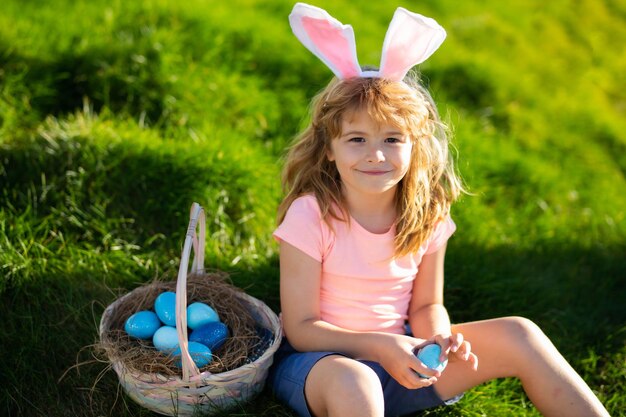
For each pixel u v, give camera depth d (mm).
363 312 2301
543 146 4328
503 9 5906
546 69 5242
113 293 2631
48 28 3789
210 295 2445
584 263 3469
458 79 4543
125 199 3057
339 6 4883
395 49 2150
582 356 2842
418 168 2299
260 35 4199
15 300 2598
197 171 3160
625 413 2574
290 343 2285
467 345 2049
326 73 4129
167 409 2203
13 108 3322
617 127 4703
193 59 3885
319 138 2311
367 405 1931
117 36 3822
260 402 2316
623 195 4094
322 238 2256
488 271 3176
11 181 3000
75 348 2498
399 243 2289
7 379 2359
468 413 2434
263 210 3219
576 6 6371
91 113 3490
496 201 3766
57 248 2852
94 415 2338
